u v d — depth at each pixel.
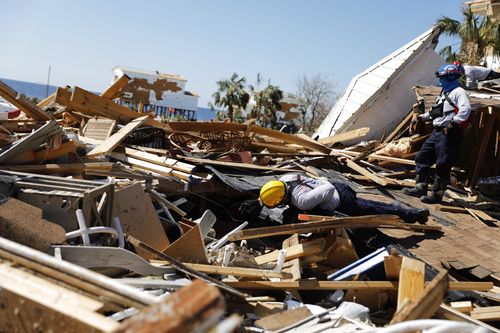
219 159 8.37
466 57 18.89
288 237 6.51
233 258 5.24
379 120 12.01
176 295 1.57
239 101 41.59
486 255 6.30
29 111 8.27
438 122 7.66
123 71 47.84
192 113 52.28
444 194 8.53
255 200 6.65
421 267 4.07
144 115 9.87
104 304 2.21
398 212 6.52
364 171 8.94
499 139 9.30
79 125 9.91
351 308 4.18
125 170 6.96
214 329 1.50
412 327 2.28
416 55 11.95
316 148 9.62
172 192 7.20
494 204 7.93
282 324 3.86
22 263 2.35
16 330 2.14
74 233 4.12
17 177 5.02
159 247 5.29
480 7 18.98
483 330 2.09
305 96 45.62
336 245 5.54
